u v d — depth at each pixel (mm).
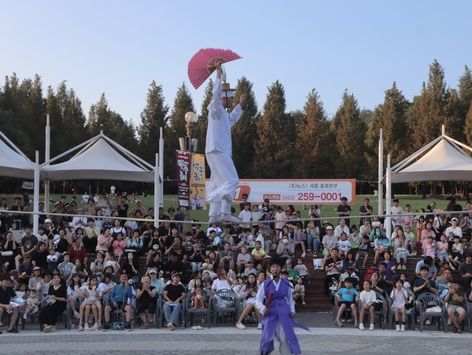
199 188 25156
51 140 70000
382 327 17969
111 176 26266
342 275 19156
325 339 15773
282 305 10898
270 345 10820
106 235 21688
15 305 17094
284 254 21906
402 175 25641
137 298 18047
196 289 18344
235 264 20750
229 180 10875
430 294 17812
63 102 76500
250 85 73750
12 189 58812
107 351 13797
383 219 25672
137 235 21969
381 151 26172
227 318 19188
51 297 17266
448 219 25219
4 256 20766
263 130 69750
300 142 69312
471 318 17438
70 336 16281
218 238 22688
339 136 69938
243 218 24344
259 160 69312
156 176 24453
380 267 19469
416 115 69062
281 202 27594
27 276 19281
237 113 11312
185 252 21141
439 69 68312
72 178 26125
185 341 15281
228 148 10977
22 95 72500
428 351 14031
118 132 76812
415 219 25859
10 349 14062
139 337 16031
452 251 21625
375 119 70688
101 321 17719
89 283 17969
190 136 26438
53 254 20297
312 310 20734
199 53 10891
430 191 66250
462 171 25625
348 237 23484
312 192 27516
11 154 24359
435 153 25406
